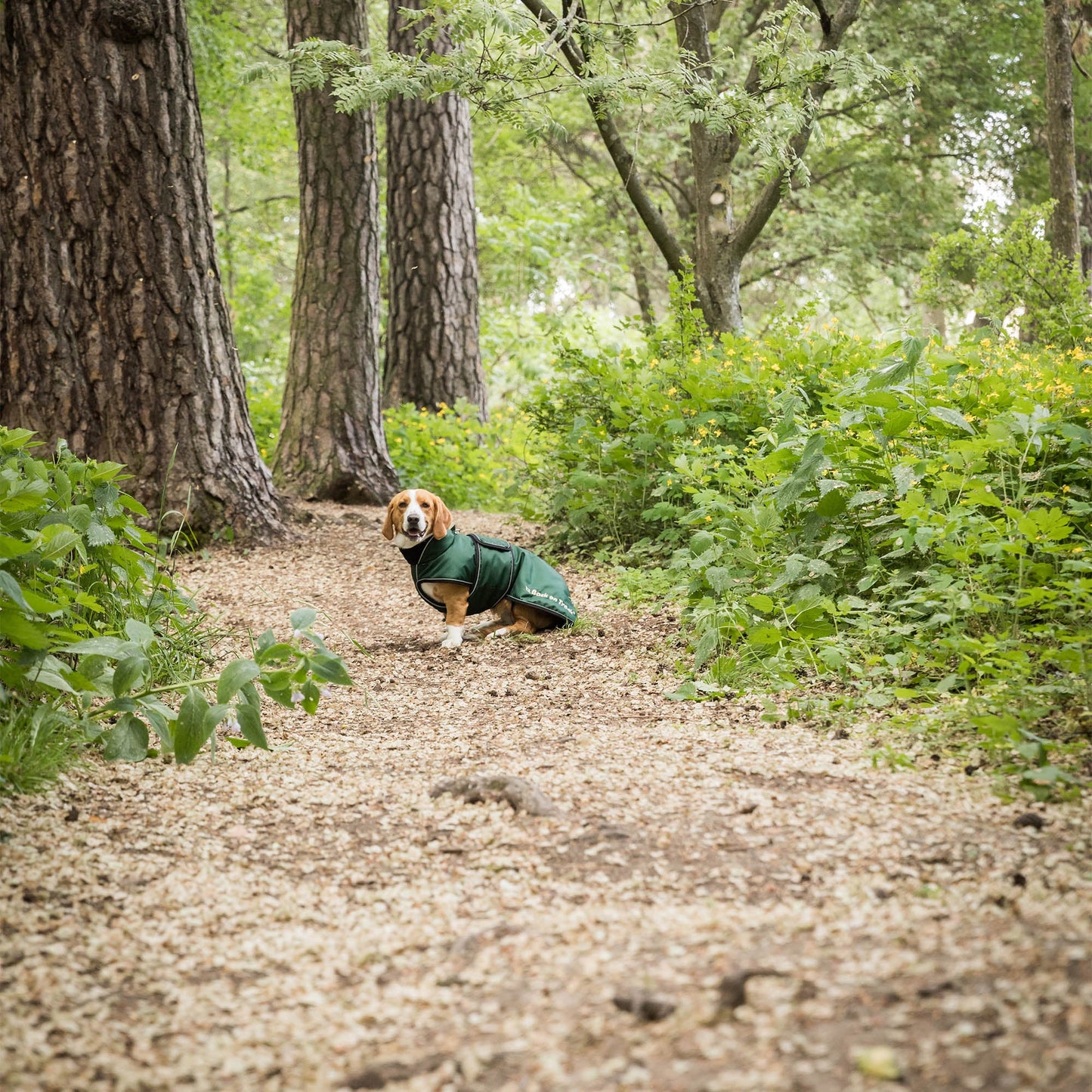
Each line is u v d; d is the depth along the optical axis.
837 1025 2.04
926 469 4.95
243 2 18.30
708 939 2.48
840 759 3.74
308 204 10.52
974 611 4.36
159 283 7.75
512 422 12.66
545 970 2.41
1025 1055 1.88
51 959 2.56
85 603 4.30
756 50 8.49
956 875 2.77
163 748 4.08
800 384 7.26
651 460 7.76
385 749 4.22
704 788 3.54
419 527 5.83
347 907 2.87
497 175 21.09
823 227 17.41
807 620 4.71
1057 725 3.81
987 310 11.45
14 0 7.39
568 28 7.92
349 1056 2.16
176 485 7.87
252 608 6.79
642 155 17.94
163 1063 2.16
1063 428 4.84
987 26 17.44
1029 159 17.77
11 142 7.49
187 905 2.88
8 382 7.61
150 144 7.66
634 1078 1.96
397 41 12.30
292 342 10.70
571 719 4.54
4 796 3.51
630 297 21.30
